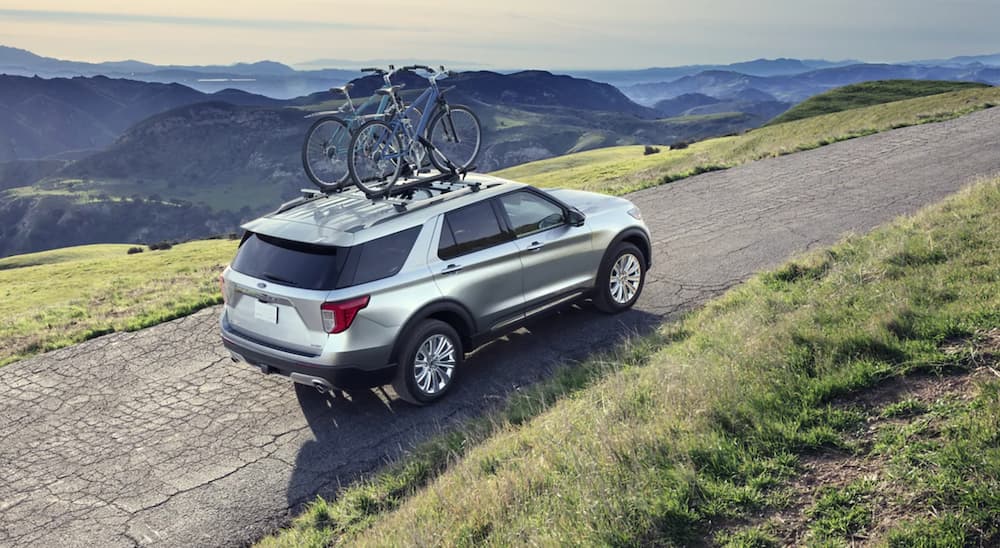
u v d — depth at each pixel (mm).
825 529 3578
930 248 7527
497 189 7375
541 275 7594
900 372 4953
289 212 7051
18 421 7250
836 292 6973
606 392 5848
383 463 5957
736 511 3854
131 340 9305
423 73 7906
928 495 3613
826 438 4344
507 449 5316
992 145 16516
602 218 8312
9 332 10734
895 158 16422
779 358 5504
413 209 6746
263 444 6426
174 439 6633
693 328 7543
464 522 4289
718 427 4672
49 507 5676
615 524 3814
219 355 8594
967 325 5359
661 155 84875
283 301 6320
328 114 7418
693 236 11734
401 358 6488
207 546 5102
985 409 4117
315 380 6262
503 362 7652
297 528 5137
